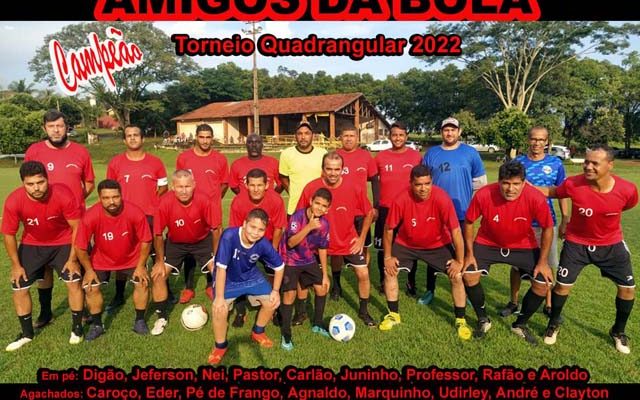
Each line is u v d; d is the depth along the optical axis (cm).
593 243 439
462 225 565
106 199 434
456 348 444
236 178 621
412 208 478
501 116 3256
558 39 3831
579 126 4256
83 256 447
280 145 4028
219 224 530
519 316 470
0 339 467
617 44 3762
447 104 5344
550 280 445
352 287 640
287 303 458
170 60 5459
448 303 570
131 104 5497
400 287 637
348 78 8044
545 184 523
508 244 473
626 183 423
